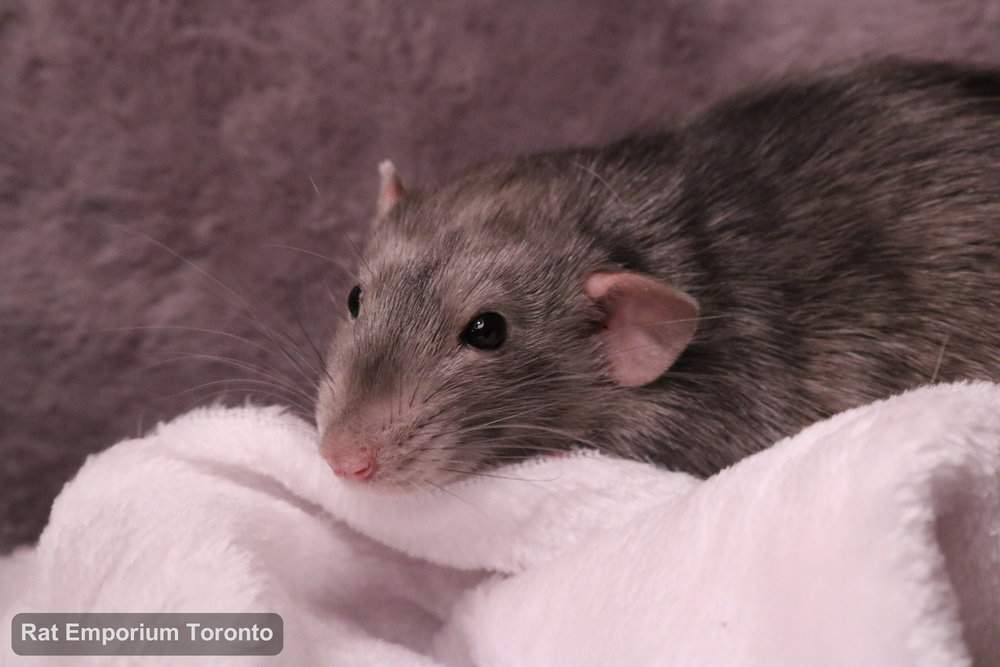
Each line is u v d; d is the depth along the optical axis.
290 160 0.35
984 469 0.21
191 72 0.34
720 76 0.36
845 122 0.29
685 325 0.26
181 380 0.34
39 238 0.33
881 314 0.27
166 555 0.24
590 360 0.27
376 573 0.27
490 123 0.35
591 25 0.35
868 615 0.21
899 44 0.35
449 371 0.26
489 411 0.26
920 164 0.28
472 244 0.27
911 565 0.21
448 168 0.35
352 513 0.26
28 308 0.33
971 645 0.22
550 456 0.26
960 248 0.28
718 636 0.22
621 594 0.23
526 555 0.26
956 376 0.27
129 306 0.34
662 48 0.35
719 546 0.22
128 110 0.34
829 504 0.21
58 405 0.33
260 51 0.34
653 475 0.26
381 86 0.35
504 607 0.25
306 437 0.27
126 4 0.33
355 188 0.35
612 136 0.35
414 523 0.26
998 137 0.28
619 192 0.28
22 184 0.33
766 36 0.35
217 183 0.34
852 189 0.28
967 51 0.35
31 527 0.33
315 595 0.27
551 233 0.27
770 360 0.27
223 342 0.34
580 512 0.26
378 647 0.26
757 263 0.28
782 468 0.22
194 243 0.34
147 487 0.26
